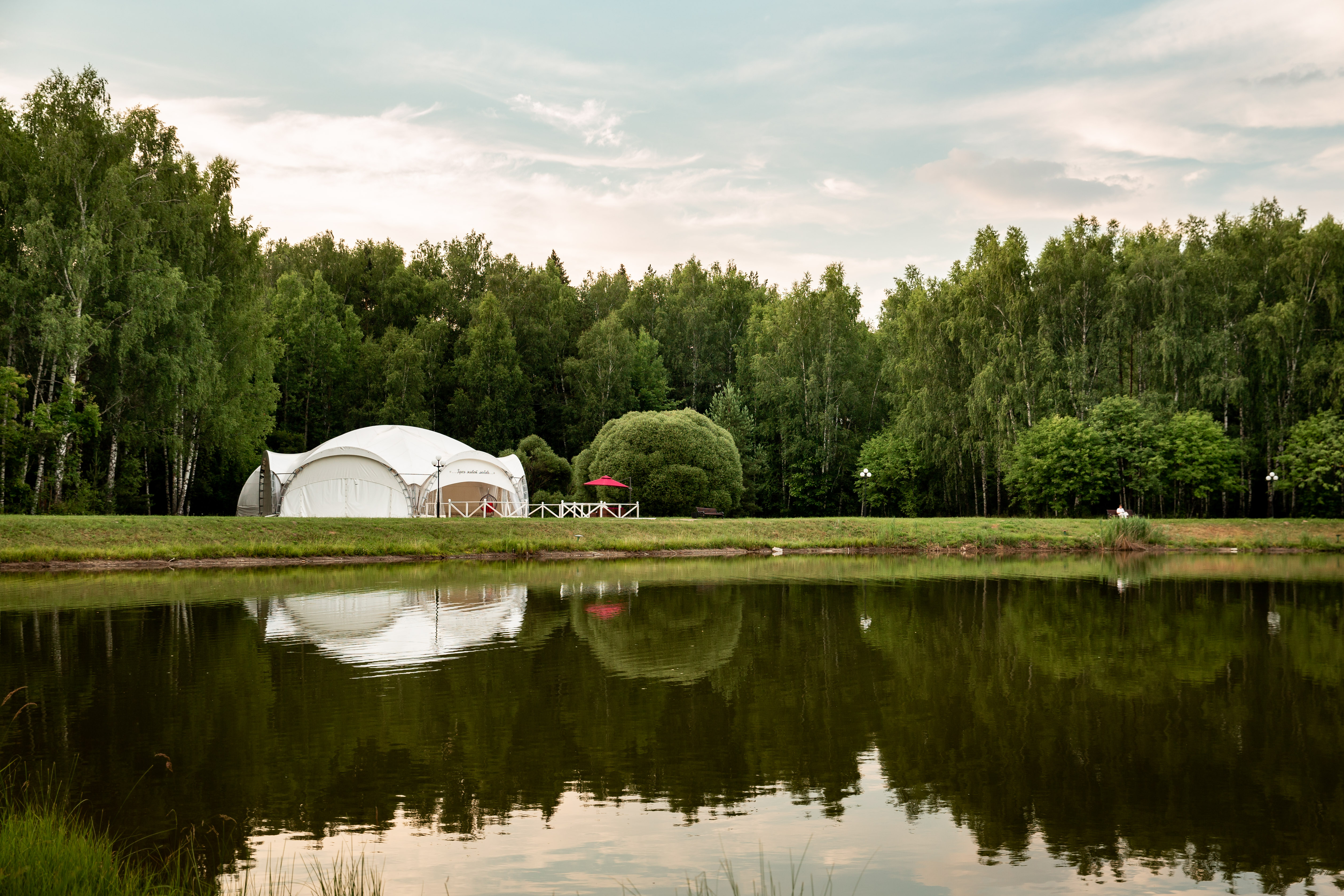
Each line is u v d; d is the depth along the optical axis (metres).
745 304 99.38
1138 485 50.12
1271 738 11.88
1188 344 51.84
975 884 7.64
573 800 9.65
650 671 15.81
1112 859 8.16
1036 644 18.61
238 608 22.97
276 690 14.21
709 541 42.34
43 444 39.38
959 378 58.91
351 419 75.44
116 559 32.91
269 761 10.77
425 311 90.06
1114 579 31.75
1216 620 21.97
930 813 9.30
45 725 12.19
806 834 8.76
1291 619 22.02
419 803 9.49
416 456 49.22
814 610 23.41
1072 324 55.66
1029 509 54.56
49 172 40.22
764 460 70.94
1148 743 11.67
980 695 14.22
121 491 46.59
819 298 73.38
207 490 57.91
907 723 12.59
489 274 92.81
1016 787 10.07
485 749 11.33
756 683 14.96
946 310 59.03
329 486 47.50
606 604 24.39
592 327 86.56
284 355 71.94
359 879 7.61
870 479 65.81
